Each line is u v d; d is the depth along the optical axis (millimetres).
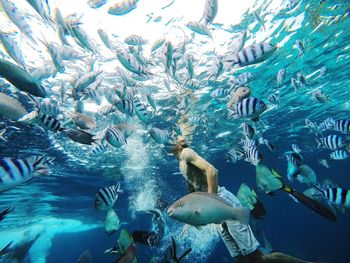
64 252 88188
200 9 8719
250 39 10859
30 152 14516
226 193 5094
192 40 10086
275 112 20219
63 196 23078
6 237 29312
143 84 11906
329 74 16375
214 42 10375
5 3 4750
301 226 69000
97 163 18609
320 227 60562
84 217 35594
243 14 9477
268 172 3453
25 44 8008
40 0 5129
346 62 15250
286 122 23188
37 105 5707
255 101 5578
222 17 9398
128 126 6695
